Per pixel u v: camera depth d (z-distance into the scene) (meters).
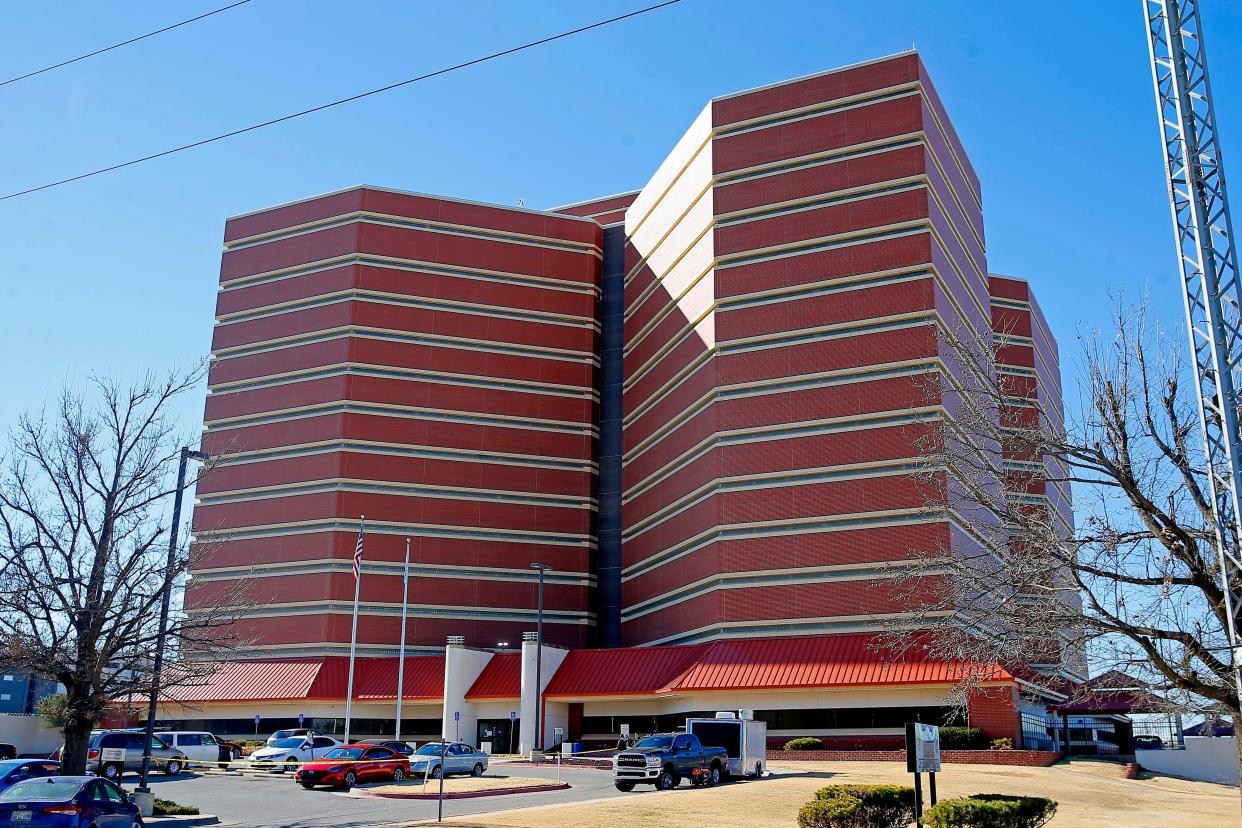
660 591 74.88
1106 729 76.75
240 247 90.56
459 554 80.62
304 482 80.81
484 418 84.56
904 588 59.75
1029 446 24.92
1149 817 34.56
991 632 24.00
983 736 53.44
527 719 65.75
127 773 47.09
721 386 69.31
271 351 86.00
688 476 72.38
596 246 92.00
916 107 69.44
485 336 86.56
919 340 64.88
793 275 69.50
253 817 31.27
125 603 30.48
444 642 78.19
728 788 38.09
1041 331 99.75
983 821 21.41
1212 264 20.69
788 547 64.31
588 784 42.84
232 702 73.31
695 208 76.38
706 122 75.75
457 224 88.62
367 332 84.12
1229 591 19.91
